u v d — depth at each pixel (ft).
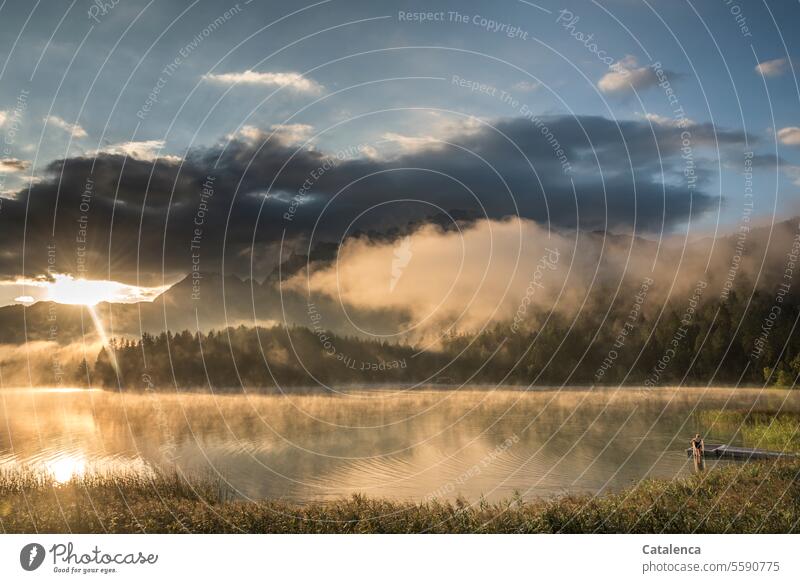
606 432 133.69
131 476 60.44
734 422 137.18
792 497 46.52
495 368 259.39
